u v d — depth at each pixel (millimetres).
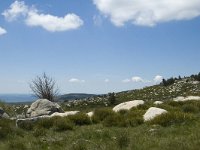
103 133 16938
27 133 19281
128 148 13539
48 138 17047
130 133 16984
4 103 36969
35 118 22516
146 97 85562
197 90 83562
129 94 95688
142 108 25422
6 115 27750
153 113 21062
